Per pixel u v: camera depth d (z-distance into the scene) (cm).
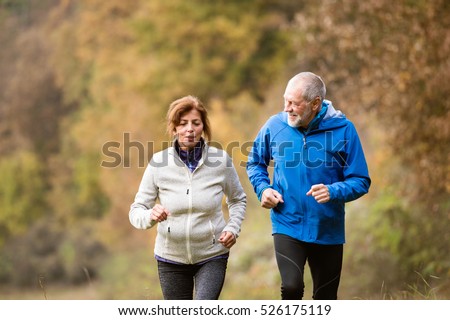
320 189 678
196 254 684
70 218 4909
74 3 5825
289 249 708
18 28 6253
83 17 4928
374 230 1484
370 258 1440
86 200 4788
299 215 712
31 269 4353
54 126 5706
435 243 1312
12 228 5131
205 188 684
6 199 5191
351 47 1519
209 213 684
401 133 1438
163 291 694
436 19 1350
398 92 1436
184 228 679
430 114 1394
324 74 1703
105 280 3444
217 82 3928
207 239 683
